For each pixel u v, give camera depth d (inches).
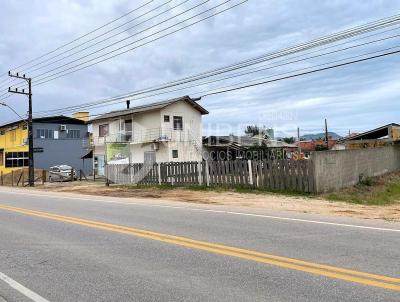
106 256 279.1
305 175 701.9
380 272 228.8
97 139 1699.1
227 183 813.2
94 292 206.5
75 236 352.2
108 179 1149.1
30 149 1339.8
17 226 415.2
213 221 418.9
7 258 280.2
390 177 1076.5
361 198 732.7
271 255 270.7
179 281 220.4
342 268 237.5
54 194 869.2
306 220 415.5
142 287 211.9
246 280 219.5
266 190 742.5
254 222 407.5
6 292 209.6
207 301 189.3
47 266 257.8
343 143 1900.8
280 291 200.8
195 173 882.8
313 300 187.8
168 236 341.1
